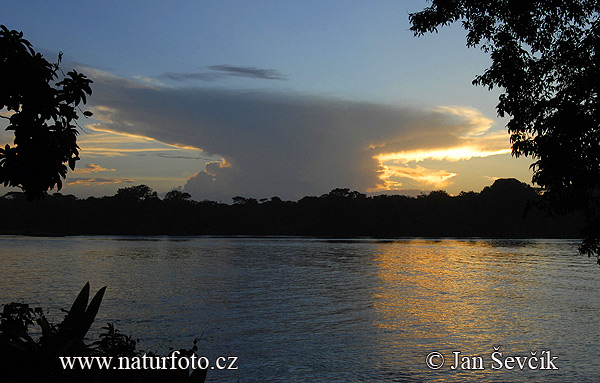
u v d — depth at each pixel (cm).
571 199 994
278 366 1427
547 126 992
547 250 9188
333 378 1330
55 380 441
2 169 585
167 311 2353
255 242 12581
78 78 618
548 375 1374
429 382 1310
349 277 4184
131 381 461
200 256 6894
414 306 2588
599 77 936
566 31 1007
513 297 2980
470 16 1067
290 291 3203
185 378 464
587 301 2805
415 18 1098
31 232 18200
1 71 566
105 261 5759
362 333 1886
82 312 475
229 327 1978
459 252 8419
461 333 1903
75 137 611
